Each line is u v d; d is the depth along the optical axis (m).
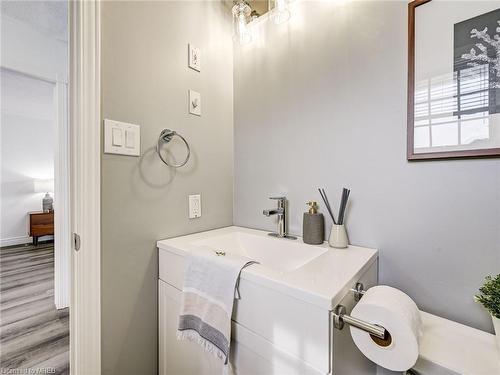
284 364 0.60
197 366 0.85
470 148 0.73
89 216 0.84
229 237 1.17
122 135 0.92
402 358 0.52
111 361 0.90
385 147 0.90
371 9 0.93
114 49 0.90
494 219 0.71
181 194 1.14
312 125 1.08
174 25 1.10
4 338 1.61
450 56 0.76
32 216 3.91
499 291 0.57
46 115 4.09
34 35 1.96
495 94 0.69
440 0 0.78
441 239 0.79
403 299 0.60
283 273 0.66
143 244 0.99
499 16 0.69
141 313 0.98
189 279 0.82
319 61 1.06
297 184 1.14
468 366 0.55
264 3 1.33
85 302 0.83
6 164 3.91
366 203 0.94
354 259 0.79
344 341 0.58
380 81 0.91
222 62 1.33
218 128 1.32
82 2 0.82
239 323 0.70
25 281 2.54
